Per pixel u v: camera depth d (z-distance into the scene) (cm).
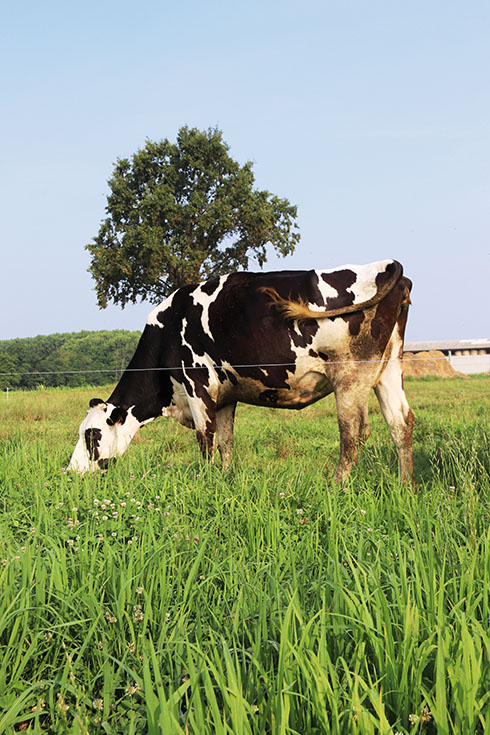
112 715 212
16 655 236
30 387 2519
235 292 626
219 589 300
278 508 419
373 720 176
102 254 2795
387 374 595
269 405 651
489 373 2189
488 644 208
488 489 457
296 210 3047
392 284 568
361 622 224
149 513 418
